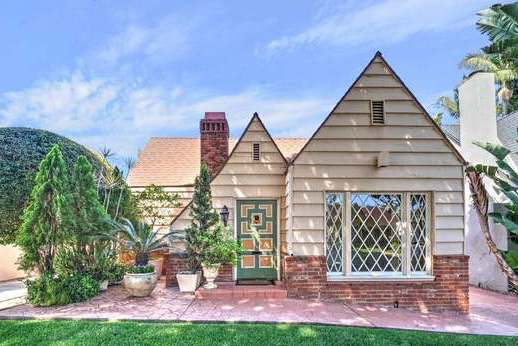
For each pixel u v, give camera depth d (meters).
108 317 6.35
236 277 9.21
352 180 7.91
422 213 8.03
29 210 8.05
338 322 6.29
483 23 7.08
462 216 7.85
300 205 7.87
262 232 9.40
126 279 7.89
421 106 8.00
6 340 5.25
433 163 7.92
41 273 7.93
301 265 7.78
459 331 6.21
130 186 12.38
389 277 7.73
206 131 10.84
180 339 5.30
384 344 5.30
